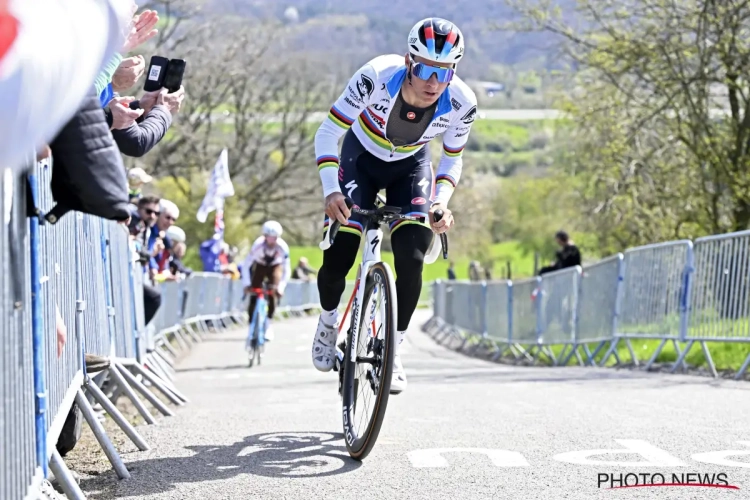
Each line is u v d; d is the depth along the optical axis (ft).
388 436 15.65
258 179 133.80
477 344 66.08
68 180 8.65
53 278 11.01
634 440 14.85
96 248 17.38
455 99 15.23
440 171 15.90
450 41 14.16
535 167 225.97
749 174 52.65
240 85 113.29
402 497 11.07
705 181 57.62
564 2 58.13
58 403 11.07
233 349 52.24
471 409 19.83
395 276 14.78
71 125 8.50
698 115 54.54
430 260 15.16
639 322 37.24
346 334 15.40
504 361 55.47
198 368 39.83
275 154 142.82
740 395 22.50
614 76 58.75
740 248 29.48
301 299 119.24
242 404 22.50
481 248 221.87
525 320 52.60
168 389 22.91
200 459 13.85
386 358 12.93
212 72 89.10
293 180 135.44
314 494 11.30
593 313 42.55
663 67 54.95
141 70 13.79
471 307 67.10
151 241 33.60
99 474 12.98
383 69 14.84
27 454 8.39
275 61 118.01
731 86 52.42
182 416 19.65
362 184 15.56
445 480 11.95
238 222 103.14
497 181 248.73
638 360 39.40
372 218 14.94
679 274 33.47
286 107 132.46
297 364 42.34
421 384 28.99
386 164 15.62
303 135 134.10
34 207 8.91
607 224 70.23
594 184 68.13
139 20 13.32
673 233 61.36
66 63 6.18
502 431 16.06
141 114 13.19
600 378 30.48
